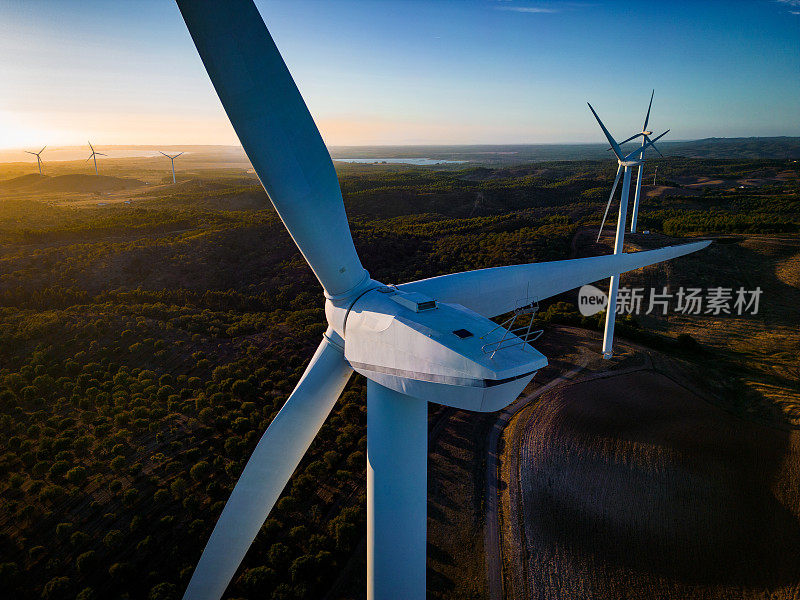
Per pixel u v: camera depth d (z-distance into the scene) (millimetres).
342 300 14422
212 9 8039
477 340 11219
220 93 9172
